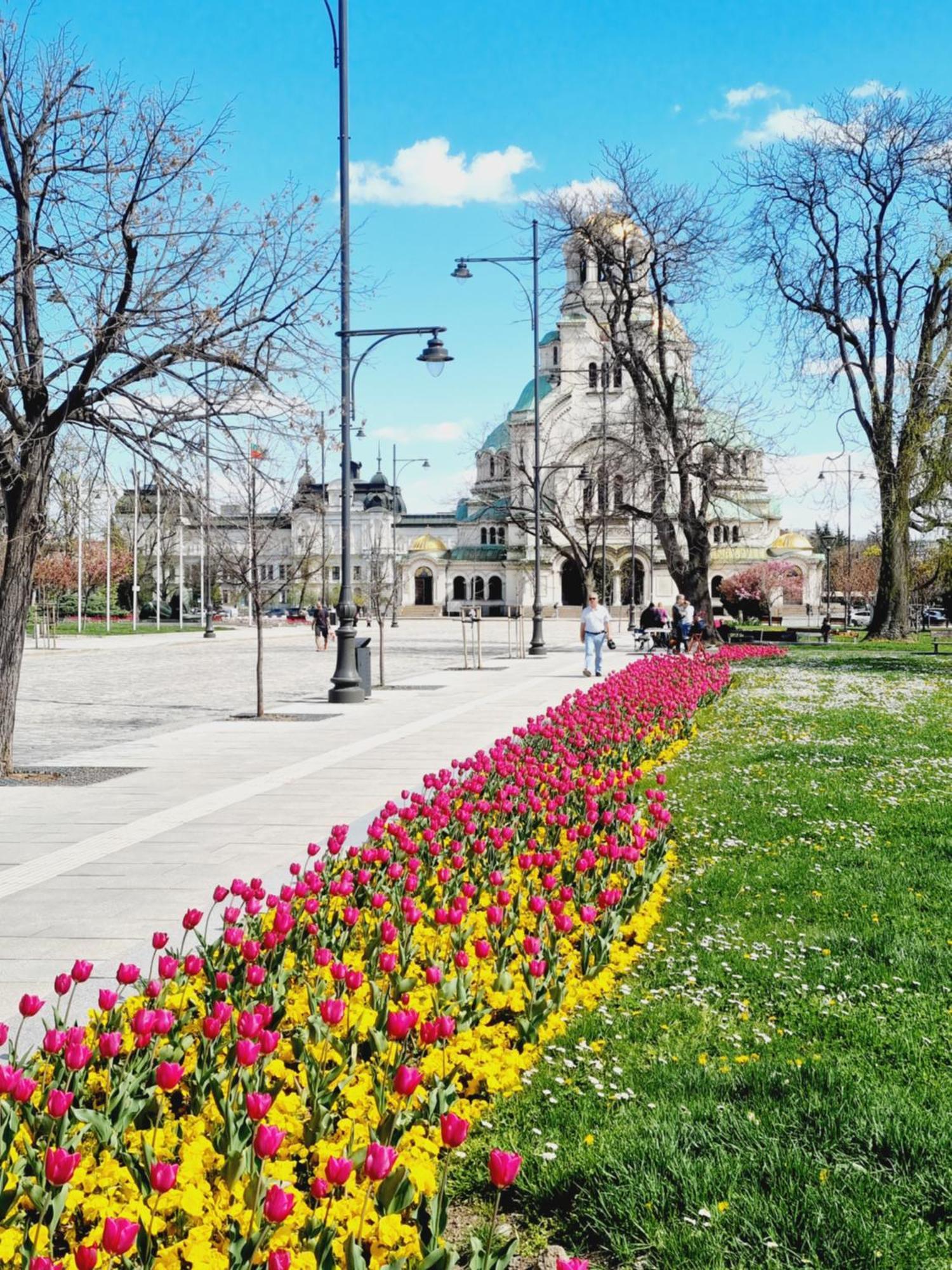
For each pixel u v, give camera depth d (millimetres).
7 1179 3340
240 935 5211
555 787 9383
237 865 8984
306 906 6234
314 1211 3295
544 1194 4129
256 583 20484
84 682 30797
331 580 118625
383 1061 4375
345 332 22031
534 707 22141
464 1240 3871
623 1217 3900
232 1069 4160
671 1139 4340
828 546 88938
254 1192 3215
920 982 6230
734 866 8922
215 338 13258
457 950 5324
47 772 13844
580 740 12445
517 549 116688
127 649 50938
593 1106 4758
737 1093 4863
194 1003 4844
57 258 12812
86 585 88438
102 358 12945
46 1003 5852
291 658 42906
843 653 39969
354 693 23328
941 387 33938
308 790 12586
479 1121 4598
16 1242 3031
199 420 13562
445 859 7660
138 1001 4820
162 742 17172
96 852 9453
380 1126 3750
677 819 10789
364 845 7344
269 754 15680
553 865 7012
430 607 124750
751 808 11156
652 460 43750
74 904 7812
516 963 5781
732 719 19000
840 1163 4203
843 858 9031
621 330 46688
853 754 14625
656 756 13969
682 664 26359
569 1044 5379
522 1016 5254
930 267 36312
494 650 48031
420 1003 4977
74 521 21016
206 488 14188
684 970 6469
